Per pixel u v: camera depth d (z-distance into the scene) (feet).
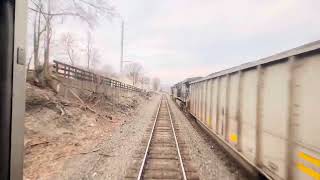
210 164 25.16
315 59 11.63
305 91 12.34
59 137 32.78
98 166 24.16
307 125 12.03
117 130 44.52
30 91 39.65
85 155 27.81
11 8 4.50
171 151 30.37
